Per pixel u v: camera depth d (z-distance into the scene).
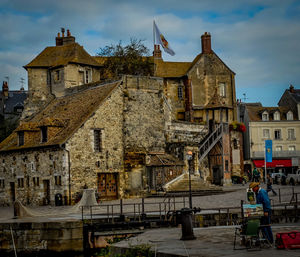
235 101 56.22
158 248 14.28
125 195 36.62
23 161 38.00
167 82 54.97
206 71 55.38
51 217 23.91
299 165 60.03
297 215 22.94
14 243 20.48
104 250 19.88
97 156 35.19
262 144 62.91
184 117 54.72
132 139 37.94
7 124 61.28
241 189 38.66
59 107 42.47
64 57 48.00
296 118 64.50
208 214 21.75
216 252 13.00
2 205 40.47
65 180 33.19
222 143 48.50
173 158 39.41
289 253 12.40
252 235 13.43
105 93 37.31
